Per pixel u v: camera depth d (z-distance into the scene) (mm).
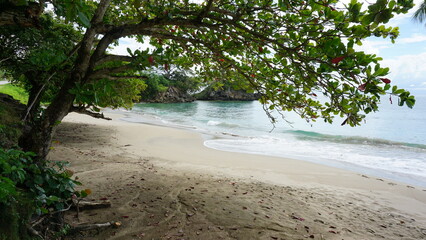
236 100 81812
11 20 1725
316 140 20469
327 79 2291
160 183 7379
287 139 20516
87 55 2992
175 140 17031
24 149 3098
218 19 2818
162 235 4387
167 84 73375
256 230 4938
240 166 11250
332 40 2039
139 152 12422
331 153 15633
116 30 3055
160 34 3125
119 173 7992
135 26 2975
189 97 76312
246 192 7305
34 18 1764
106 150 11859
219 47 3590
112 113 35000
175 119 33938
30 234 2463
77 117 23484
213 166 10883
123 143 14414
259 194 7238
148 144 14930
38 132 3082
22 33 4754
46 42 5520
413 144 19469
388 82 1746
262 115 42875
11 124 3693
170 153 12961
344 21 1997
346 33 2023
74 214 4566
